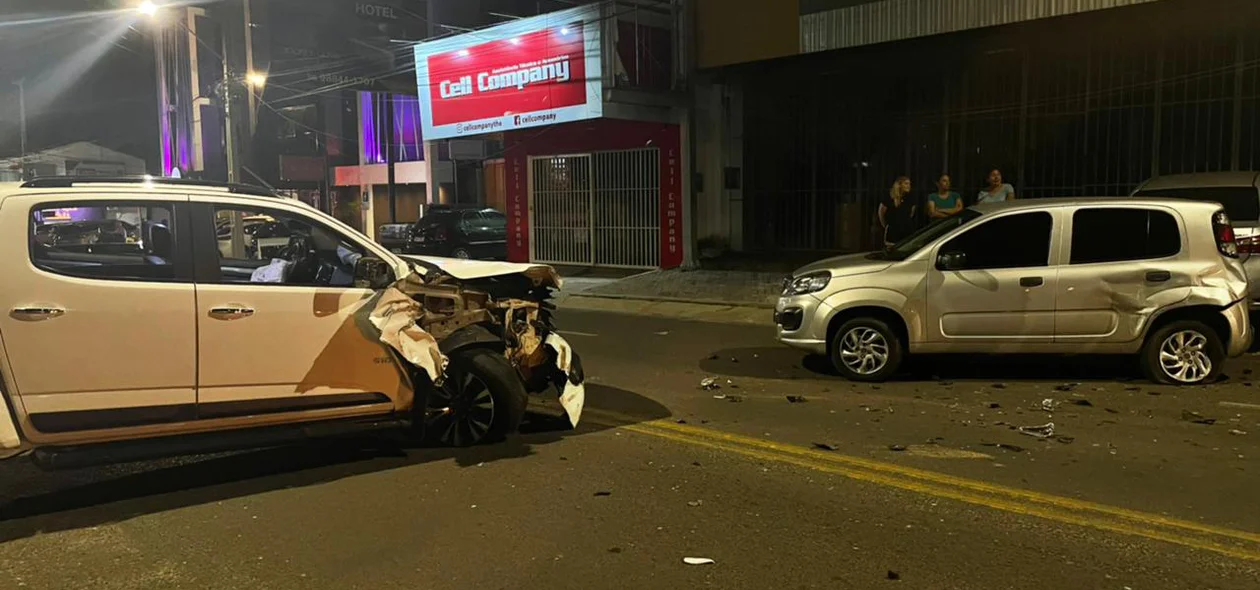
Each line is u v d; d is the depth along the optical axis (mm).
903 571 4094
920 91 16719
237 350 5363
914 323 8164
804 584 3963
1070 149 15164
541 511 4949
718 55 17844
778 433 6547
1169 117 14227
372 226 39688
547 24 18109
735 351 10258
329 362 5664
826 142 18016
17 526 4812
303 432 5633
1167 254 7832
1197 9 13500
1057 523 4676
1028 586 3922
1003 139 15852
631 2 17531
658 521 4770
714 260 19250
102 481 5582
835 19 16016
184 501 5203
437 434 6332
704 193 19703
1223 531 4543
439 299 6066
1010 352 8102
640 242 19906
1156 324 7906
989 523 4688
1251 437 6270
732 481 5438
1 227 4836
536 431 6680
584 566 4188
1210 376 7863
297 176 41000
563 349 6523
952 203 11844
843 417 6996
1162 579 3982
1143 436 6324
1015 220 8086
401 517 4887
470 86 19969
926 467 5668
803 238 18531
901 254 8508
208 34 33156
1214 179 9961
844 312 8398
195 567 4242
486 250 23031
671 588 3936
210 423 5332
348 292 5742
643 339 11320
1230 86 13656
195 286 5266
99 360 5008
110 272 5590
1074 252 7945
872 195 17453
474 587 3971
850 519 4766
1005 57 15656
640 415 7148
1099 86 14797
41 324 4867
